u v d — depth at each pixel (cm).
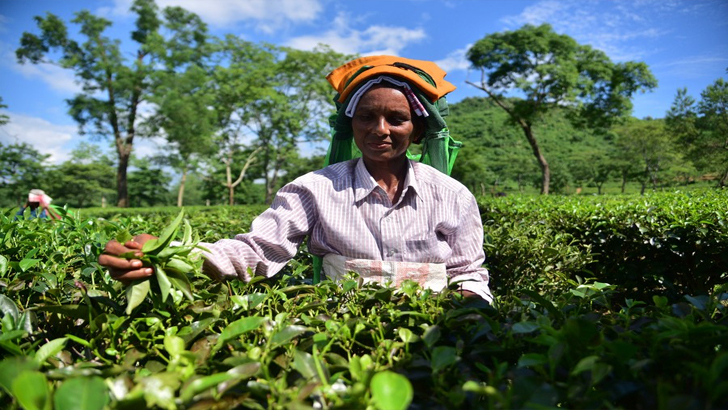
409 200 188
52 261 171
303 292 146
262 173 4897
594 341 87
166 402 69
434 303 128
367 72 179
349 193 186
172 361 87
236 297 118
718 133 2767
